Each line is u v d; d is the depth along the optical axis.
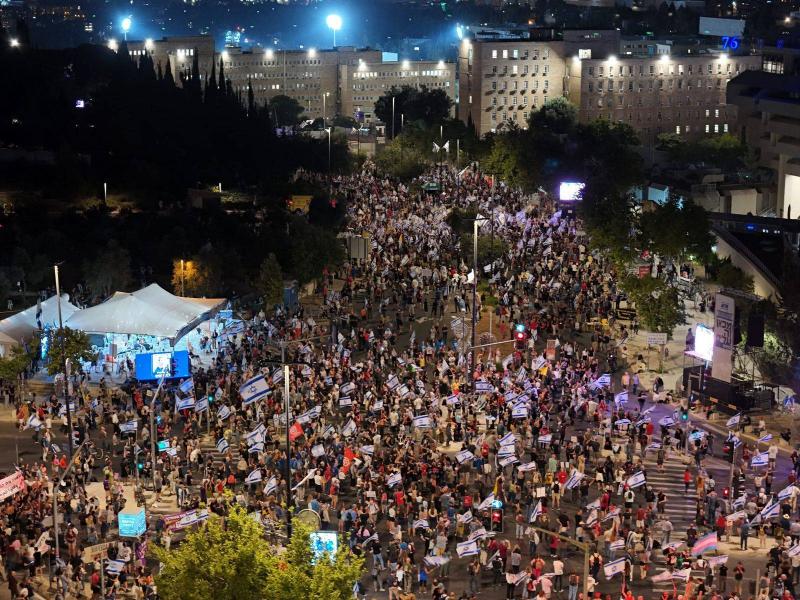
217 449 76.62
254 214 160.25
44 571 61.16
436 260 130.62
